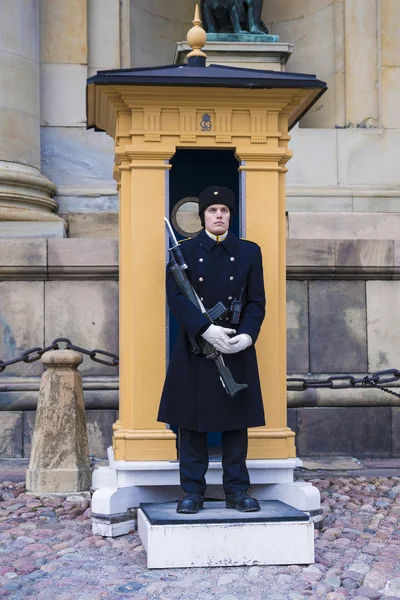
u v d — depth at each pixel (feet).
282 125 16.79
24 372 24.14
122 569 13.98
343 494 19.45
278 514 14.38
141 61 34.06
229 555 14.03
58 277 24.30
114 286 24.43
